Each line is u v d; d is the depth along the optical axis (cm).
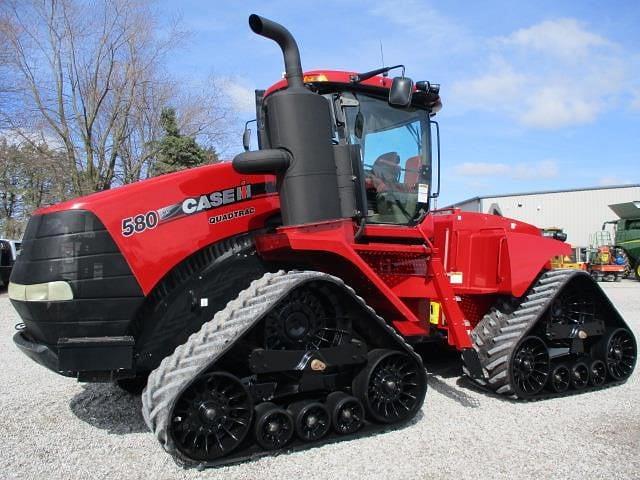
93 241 373
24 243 396
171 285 404
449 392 530
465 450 388
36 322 375
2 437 415
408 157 507
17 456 379
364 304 404
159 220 395
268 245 414
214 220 418
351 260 413
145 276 385
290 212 401
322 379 402
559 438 412
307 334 394
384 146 490
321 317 404
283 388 388
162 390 350
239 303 384
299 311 391
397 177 498
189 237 405
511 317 526
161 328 398
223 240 424
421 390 432
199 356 354
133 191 391
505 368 492
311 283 384
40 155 1803
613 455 381
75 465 364
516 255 526
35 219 391
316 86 455
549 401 509
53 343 375
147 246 388
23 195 2250
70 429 432
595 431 429
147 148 1825
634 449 392
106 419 455
